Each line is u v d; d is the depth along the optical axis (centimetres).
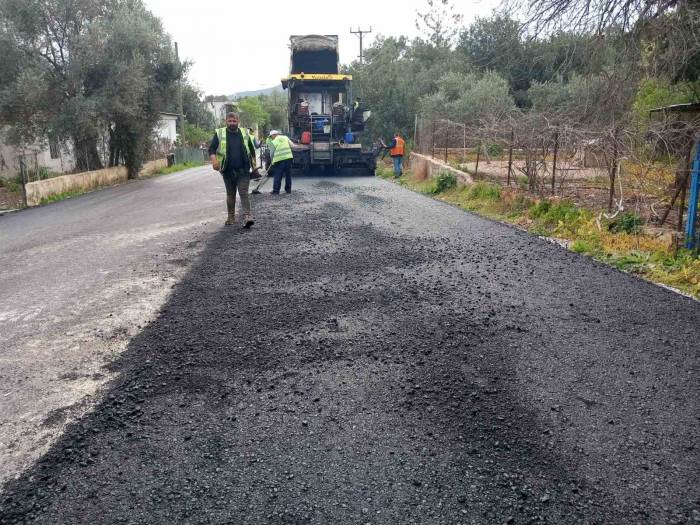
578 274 568
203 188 1680
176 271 610
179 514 223
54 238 888
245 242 756
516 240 748
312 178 1881
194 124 5281
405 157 2292
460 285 532
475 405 305
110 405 313
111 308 490
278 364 361
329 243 738
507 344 388
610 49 874
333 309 466
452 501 229
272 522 218
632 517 219
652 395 316
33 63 1808
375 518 219
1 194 1784
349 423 289
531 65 976
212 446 271
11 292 566
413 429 282
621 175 874
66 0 1881
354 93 2708
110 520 221
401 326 424
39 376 357
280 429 285
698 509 224
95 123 1961
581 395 316
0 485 244
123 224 988
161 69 2280
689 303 473
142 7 2242
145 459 261
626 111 945
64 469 255
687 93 1221
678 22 784
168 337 413
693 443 269
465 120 2230
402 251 684
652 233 695
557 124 999
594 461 254
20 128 1912
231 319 448
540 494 232
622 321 431
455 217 958
